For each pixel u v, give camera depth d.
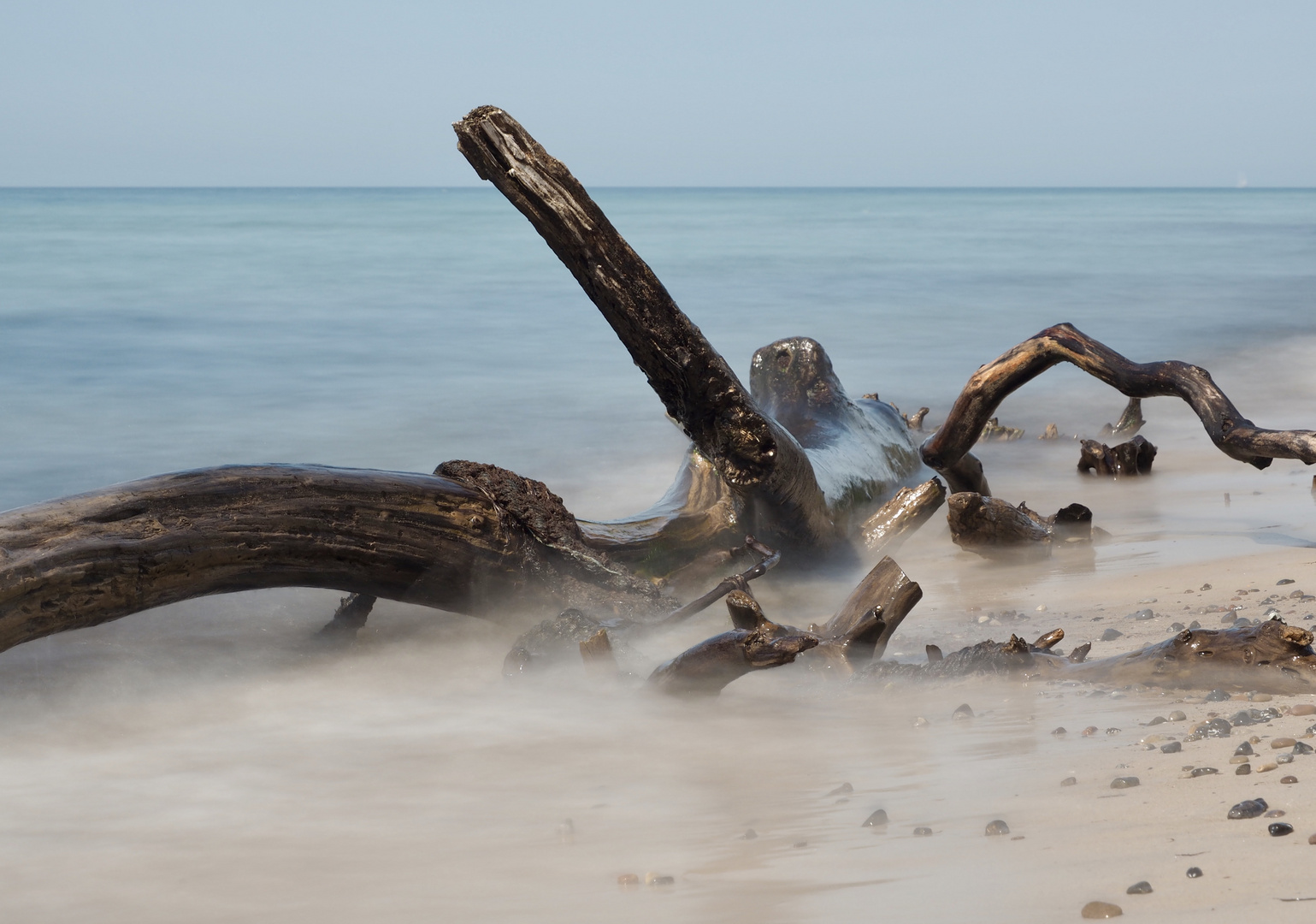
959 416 8.75
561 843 3.06
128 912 2.73
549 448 13.15
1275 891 2.14
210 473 5.02
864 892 2.42
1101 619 5.79
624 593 6.07
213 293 31.05
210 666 5.52
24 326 23.50
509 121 5.61
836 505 7.89
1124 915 2.12
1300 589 5.95
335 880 2.88
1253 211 137.38
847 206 170.25
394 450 13.03
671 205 177.88
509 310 28.20
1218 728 3.44
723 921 2.33
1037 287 34.91
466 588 5.77
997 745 3.63
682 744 4.04
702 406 6.41
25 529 4.45
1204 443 13.28
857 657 4.91
